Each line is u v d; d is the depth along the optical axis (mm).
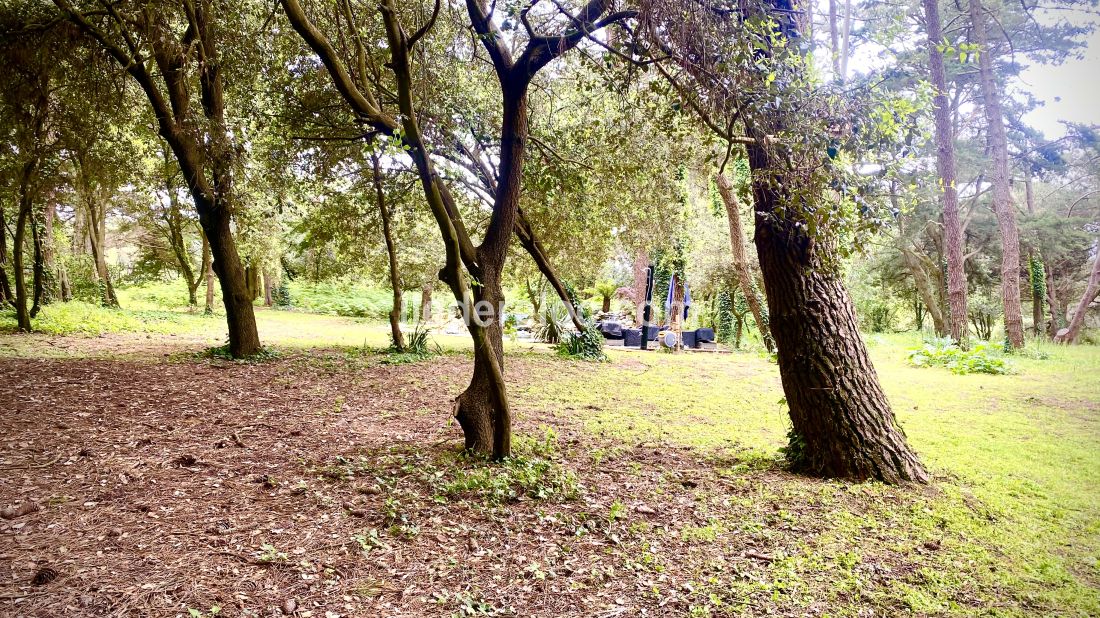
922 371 12469
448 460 4871
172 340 14297
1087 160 20656
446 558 3189
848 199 3803
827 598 2865
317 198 12562
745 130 4207
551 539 3482
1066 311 26594
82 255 22453
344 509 3766
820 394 4754
